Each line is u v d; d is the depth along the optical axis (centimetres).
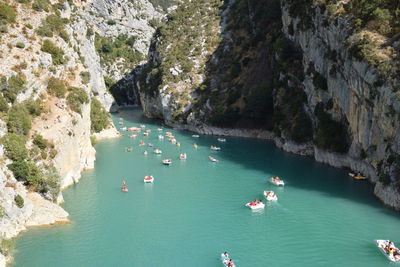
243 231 5162
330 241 4884
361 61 6556
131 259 4481
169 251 4666
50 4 8862
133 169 7900
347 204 5966
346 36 7200
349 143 7681
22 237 4769
